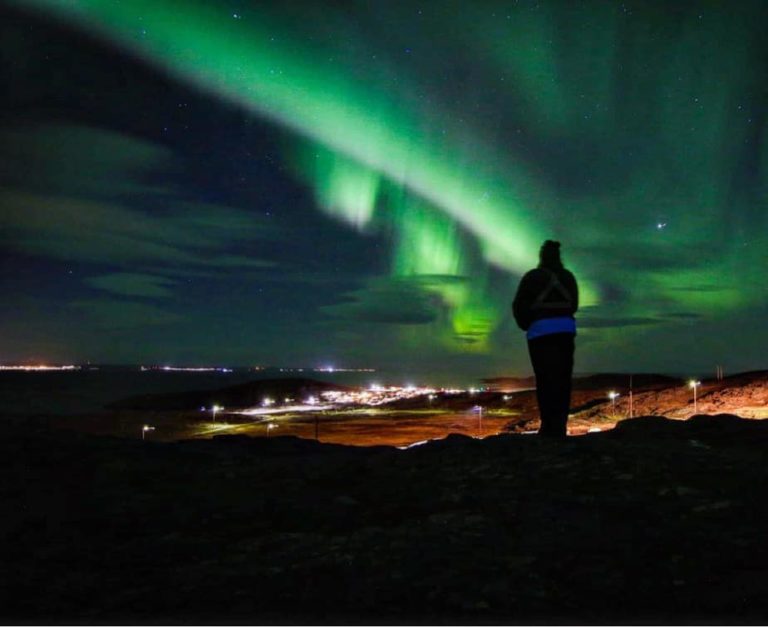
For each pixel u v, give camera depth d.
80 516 5.62
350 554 4.53
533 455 6.89
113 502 5.97
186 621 3.63
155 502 5.97
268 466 7.18
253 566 4.42
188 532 5.22
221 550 4.78
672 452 6.88
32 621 3.65
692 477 5.98
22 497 6.12
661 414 22.56
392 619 3.60
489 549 4.52
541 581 4.02
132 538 5.11
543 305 8.01
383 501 5.80
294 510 5.66
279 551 4.68
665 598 3.78
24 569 4.47
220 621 3.62
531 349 8.09
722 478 5.94
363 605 3.79
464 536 4.77
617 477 6.03
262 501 5.93
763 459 6.58
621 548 4.45
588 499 5.46
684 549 4.38
